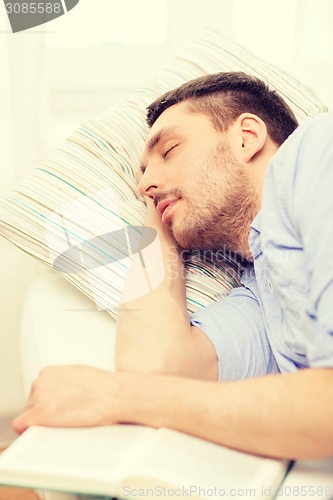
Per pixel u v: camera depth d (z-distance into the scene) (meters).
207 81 1.02
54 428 0.72
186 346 0.86
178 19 1.61
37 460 0.65
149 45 1.62
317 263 0.70
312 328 0.69
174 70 1.24
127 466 0.63
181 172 0.96
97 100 1.61
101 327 1.00
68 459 0.65
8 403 1.47
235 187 0.95
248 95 1.00
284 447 0.65
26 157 1.31
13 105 1.28
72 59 1.56
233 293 1.02
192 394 0.70
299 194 0.77
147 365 0.82
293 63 1.61
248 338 0.91
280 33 1.60
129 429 0.71
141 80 1.62
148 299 0.92
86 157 1.13
